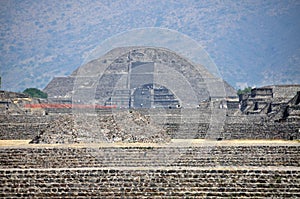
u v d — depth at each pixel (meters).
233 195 95.50
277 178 96.00
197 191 95.94
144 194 96.19
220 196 95.62
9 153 114.69
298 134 158.50
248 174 96.56
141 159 112.88
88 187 96.75
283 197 94.88
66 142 134.62
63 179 97.25
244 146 116.94
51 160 113.62
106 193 96.31
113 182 96.88
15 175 97.69
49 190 96.88
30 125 176.75
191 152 114.56
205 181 96.56
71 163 113.06
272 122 179.12
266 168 98.56
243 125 166.50
